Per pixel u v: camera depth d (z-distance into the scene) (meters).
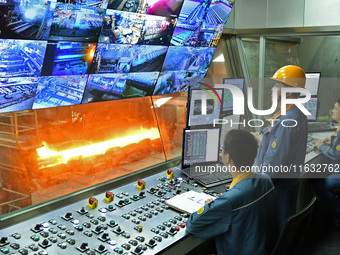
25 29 2.40
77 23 2.67
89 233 2.11
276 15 4.72
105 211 2.37
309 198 3.22
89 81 3.10
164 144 3.41
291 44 4.79
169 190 2.76
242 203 2.03
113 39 3.04
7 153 2.29
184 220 2.33
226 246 2.10
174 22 3.50
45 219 2.25
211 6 3.81
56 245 1.99
